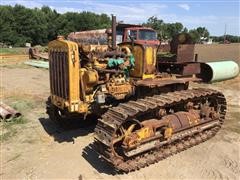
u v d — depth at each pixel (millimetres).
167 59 7523
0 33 73938
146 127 5812
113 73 6570
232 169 5934
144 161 5863
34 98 11133
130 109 5680
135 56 6914
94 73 6156
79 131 7613
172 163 6070
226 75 15570
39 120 8406
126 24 12719
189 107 7051
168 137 6223
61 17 83000
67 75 6133
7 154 6328
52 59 6688
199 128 7090
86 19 84375
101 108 6613
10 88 13250
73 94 6137
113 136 5301
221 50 19594
